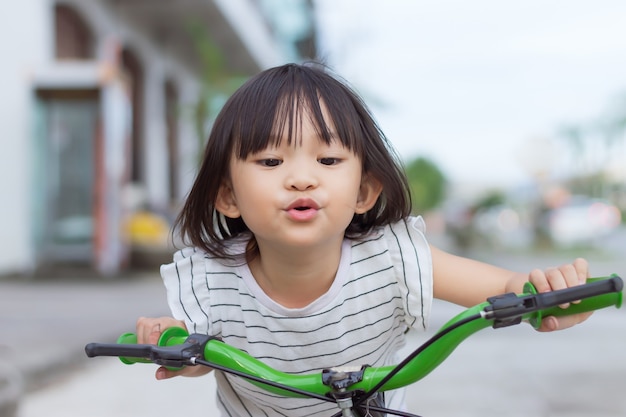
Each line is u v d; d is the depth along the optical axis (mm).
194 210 1505
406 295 1559
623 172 27984
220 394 1702
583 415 3467
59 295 7035
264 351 1583
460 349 5109
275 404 1606
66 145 8570
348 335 1563
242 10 14289
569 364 4551
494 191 25750
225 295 1574
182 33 14328
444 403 3705
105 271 8562
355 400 1251
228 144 1345
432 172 25984
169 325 1462
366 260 1538
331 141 1295
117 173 8664
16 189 8469
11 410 2922
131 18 12812
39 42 9234
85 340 4832
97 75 8227
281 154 1279
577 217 16625
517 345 5223
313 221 1272
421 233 1542
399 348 1751
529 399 3756
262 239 1389
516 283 1452
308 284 1509
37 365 4113
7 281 8016
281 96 1309
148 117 13695
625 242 17047
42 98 8484
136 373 4422
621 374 4254
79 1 10586
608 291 1130
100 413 3570
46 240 8688
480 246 16516
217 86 10891
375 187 1481
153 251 9430
